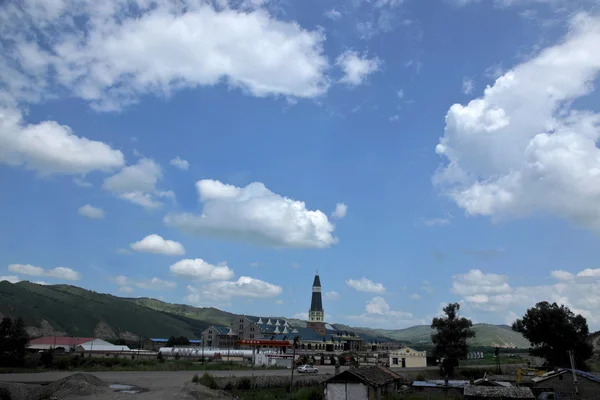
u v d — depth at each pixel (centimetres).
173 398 5325
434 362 16362
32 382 6341
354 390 6203
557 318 11538
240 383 7475
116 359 10706
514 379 8481
